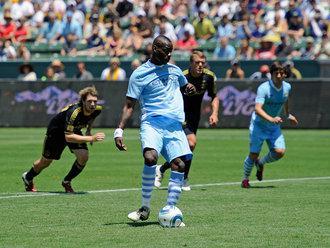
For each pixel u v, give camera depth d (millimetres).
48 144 30719
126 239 20875
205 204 27375
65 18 78875
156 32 75250
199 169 39344
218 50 70500
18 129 64562
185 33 73438
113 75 65625
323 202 27844
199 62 31016
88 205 27141
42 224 23312
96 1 83875
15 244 20312
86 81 64438
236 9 75688
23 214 25109
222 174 37375
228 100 62562
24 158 44281
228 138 55969
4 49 76875
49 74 67438
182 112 23453
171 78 23531
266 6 76312
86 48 77375
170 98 23406
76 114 29766
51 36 79438
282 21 73188
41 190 31828
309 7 75125
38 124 65562
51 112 65188
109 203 27656
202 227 22672
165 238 20984
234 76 64375
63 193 30641
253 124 32750
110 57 74062
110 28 77625
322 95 60938
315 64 67375
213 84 31562
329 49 69688
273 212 25484
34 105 65688
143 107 23453
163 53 23312
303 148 49469
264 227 22656
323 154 46281
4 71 74125
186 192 30797
